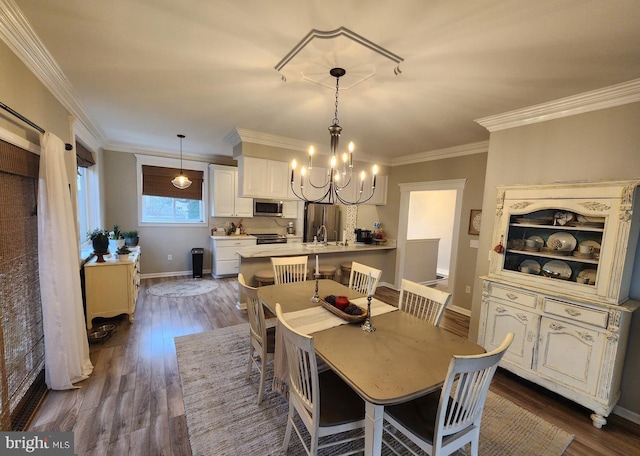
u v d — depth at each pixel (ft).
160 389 7.39
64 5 4.72
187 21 5.09
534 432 6.45
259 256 12.78
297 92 8.05
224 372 8.25
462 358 3.84
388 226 18.17
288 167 13.91
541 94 7.52
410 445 6.04
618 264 6.43
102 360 8.66
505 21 4.72
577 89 7.14
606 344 6.54
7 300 5.89
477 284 9.96
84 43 5.87
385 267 18.38
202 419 6.42
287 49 5.93
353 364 4.79
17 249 6.24
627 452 5.98
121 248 11.71
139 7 4.73
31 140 6.50
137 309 12.92
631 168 6.85
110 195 16.67
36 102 6.75
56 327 6.97
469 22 4.79
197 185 19.25
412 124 10.55
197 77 7.32
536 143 8.46
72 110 9.38
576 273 7.55
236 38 5.58
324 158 15.16
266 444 5.85
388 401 3.92
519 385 8.32
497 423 6.71
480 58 5.92
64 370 7.10
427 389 4.21
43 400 6.76
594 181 7.06
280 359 6.30
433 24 4.89
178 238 18.99
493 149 9.51
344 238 16.92
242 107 9.41
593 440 6.28
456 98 8.02
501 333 8.46
